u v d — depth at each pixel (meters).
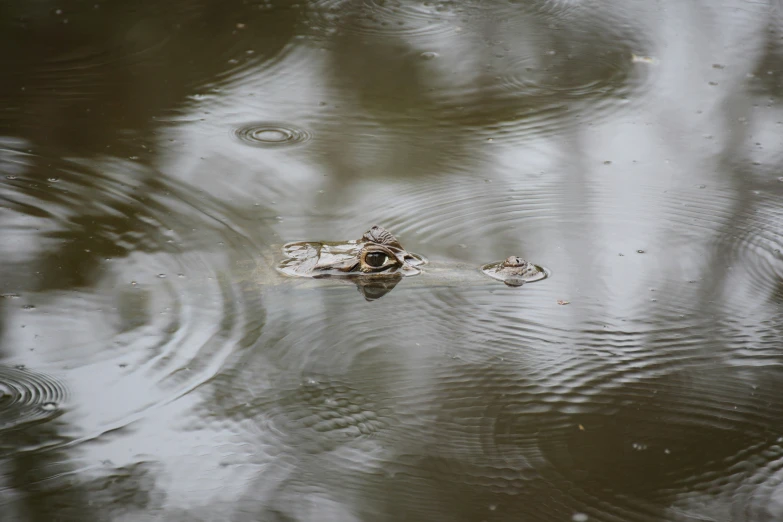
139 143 13.82
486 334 9.18
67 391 7.82
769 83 17.08
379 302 9.81
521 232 11.58
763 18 20.39
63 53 17.34
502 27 19.61
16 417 7.36
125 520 6.27
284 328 9.14
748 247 11.22
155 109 15.16
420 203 12.33
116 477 6.72
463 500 6.65
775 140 14.80
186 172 12.92
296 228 11.46
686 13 20.64
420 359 8.68
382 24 19.55
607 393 8.12
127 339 8.75
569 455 7.22
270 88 16.30
